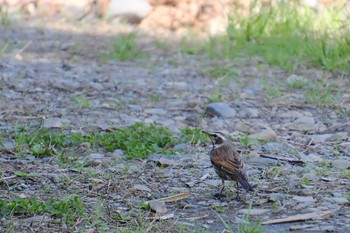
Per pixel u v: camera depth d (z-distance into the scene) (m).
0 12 25.31
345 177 11.00
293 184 10.62
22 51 20.72
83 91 16.50
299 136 13.37
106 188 10.50
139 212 9.57
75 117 14.34
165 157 11.84
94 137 12.77
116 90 16.70
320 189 10.46
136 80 17.66
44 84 16.97
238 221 9.36
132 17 25.14
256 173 11.19
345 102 15.51
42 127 13.20
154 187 10.60
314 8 21.72
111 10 25.38
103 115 14.56
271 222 9.30
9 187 10.47
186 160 11.77
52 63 19.41
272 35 20.77
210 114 14.70
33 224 9.21
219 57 19.97
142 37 23.20
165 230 9.12
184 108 15.20
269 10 21.62
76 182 10.73
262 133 13.16
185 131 13.22
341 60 17.91
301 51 18.73
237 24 21.75
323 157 12.10
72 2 25.95
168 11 25.03
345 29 19.02
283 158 11.89
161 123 13.97
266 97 16.05
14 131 13.09
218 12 24.75
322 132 13.66
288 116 14.68
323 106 15.26
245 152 12.32
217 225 9.27
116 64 19.61
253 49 19.95
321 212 9.59
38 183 10.70
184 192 10.36
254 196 10.21
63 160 11.72
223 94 16.31
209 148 12.51
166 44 21.95
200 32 23.78
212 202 10.02
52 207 9.62
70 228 9.11
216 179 10.90
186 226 9.23
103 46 21.64
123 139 12.62
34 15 25.77
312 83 16.97
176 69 18.92
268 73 18.08
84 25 24.62
